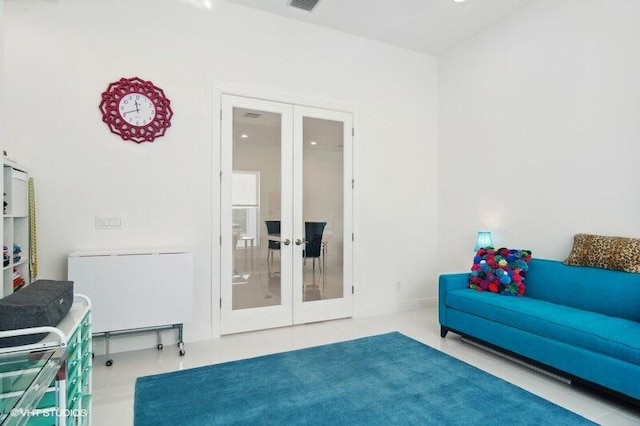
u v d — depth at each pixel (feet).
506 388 8.02
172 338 10.93
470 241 14.28
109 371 8.95
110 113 10.26
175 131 11.06
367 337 11.54
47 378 3.64
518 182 12.41
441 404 7.35
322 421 6.76
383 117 14.65
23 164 9.43
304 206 13.10
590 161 10.36
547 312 8.70
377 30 13.67
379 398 7.60
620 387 6.91
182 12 11.21
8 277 7.66
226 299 11.73
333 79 13.62
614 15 9.82
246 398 7.59
